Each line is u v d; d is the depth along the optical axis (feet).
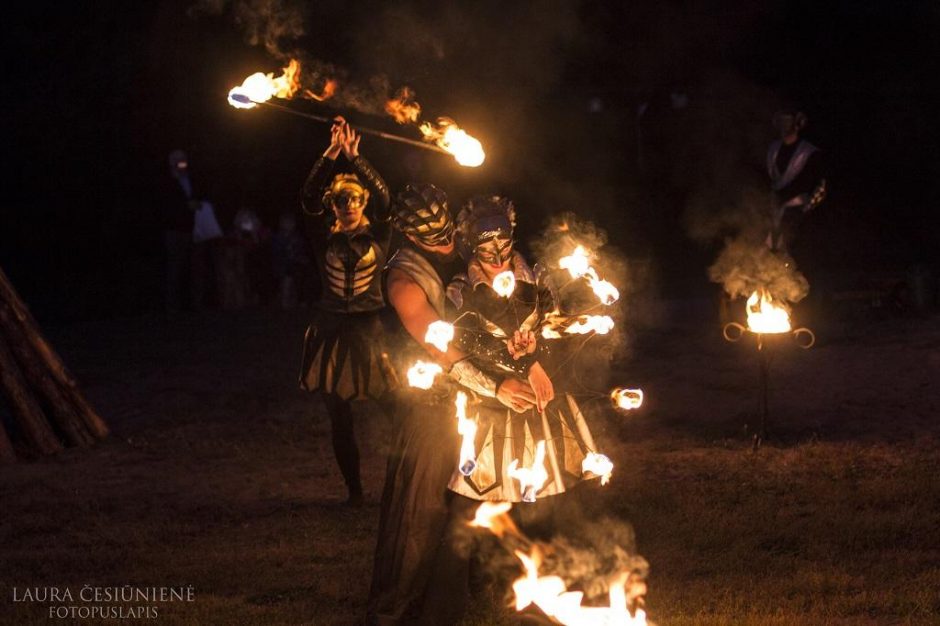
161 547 20.18
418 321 14.15
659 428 28.25
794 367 33.83
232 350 42.80
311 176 21.16
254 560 19.04
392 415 21.81
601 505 20.72
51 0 74.08
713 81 73.46
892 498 20.80
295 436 29.17
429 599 14.33
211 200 70.69
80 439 29.40
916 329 38.06
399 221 14.37
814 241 39.22
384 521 14.62
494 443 14.25
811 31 74.08
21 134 74.18
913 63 74.18
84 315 64.39
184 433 30.45
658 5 73.72
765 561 17.72
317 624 15.88
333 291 21.67
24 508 23.45
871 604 15.67
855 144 72.38
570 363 15.30
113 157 73.20
